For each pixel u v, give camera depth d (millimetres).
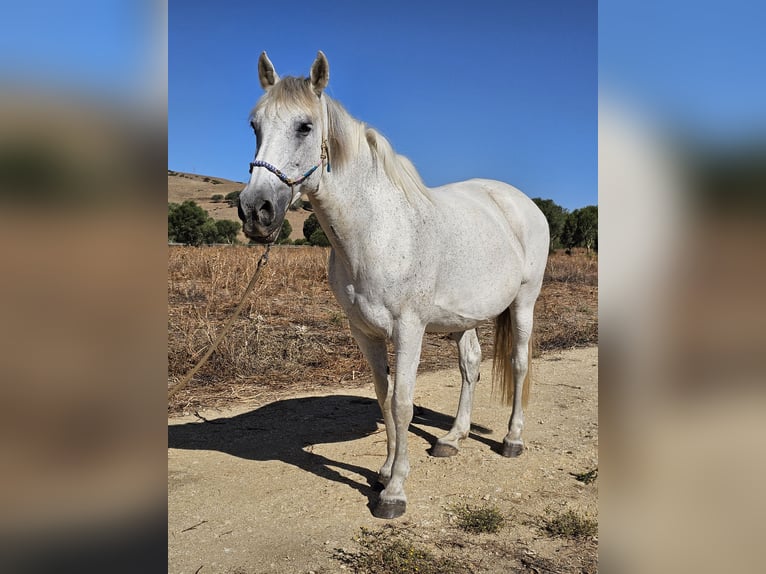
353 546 2451
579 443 3723
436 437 3850
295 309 7938
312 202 2529
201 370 5137
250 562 2316
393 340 2701
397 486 2764
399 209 2629
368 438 3820
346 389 4926
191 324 6156
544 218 3758
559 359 6191
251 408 4402
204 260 12375
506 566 2301
